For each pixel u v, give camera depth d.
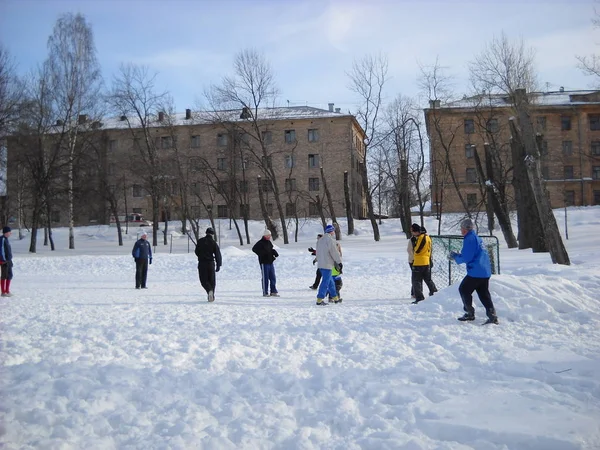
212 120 48.75
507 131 50.72
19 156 43.62
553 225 18.41
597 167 68.56
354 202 73.00
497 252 13.90
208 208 51.88
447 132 62.44
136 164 50.38
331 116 71.31
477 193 64.62
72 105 43.75
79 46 43.94
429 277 12.59
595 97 69.75
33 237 44.72
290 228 59.09
